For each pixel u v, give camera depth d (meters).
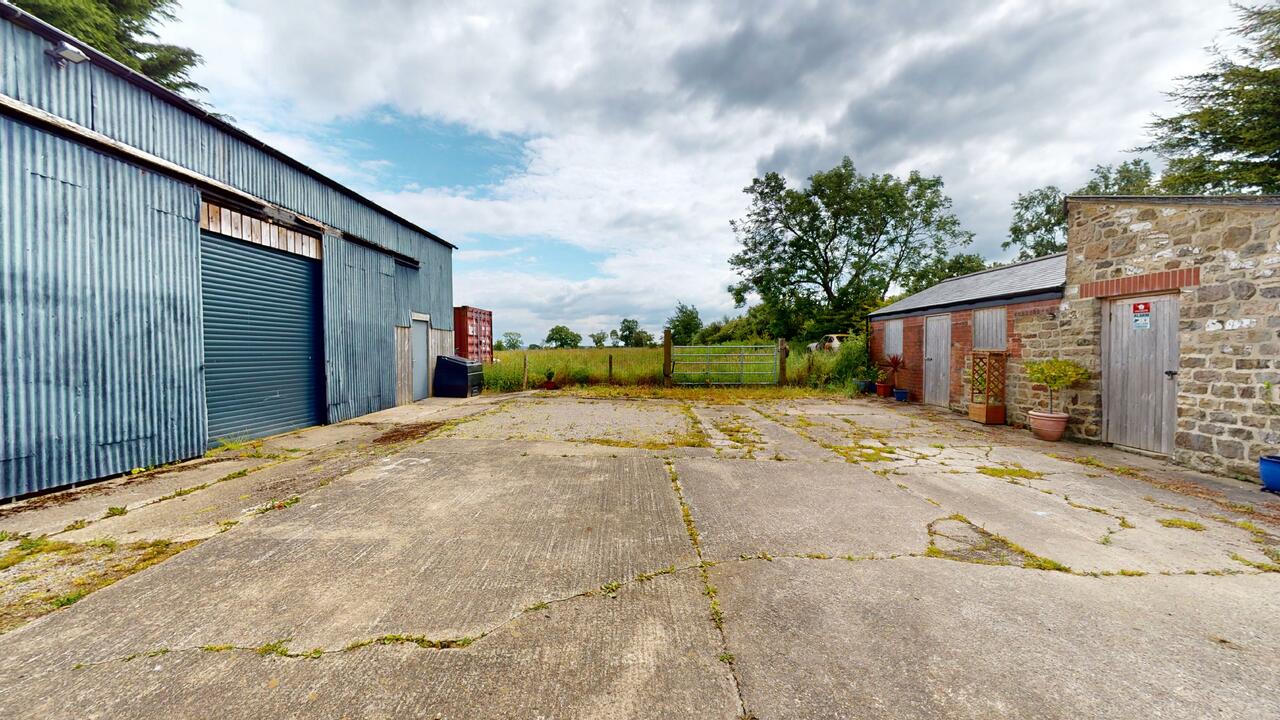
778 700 1.71
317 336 7.62
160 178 4.98
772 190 23.28
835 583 2.58
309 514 3.55
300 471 4.76
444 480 4.46
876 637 2.10
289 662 1.88
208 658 1.90
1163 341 5.51
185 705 1.65
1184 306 5.14
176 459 5.11
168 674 1.80
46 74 4.05
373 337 9.05
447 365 11.80
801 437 6.66
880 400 11.22
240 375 6.17
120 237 4.59
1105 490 4.28
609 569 2.72
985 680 1.82
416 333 10.93
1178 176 13.60
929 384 10.28
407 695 1.71
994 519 3.56
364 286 8.75
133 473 4.65
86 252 4.31
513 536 3.17
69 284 4.18
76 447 4.21
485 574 2.64
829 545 3.08
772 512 3.68
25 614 2.21
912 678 1.83
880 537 3.22
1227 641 2.08
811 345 19.44
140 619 2.17
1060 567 2.79
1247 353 4.61
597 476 4.63
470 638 2.05
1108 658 1.96
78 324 4.25
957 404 9.27
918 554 2.96
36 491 3.94
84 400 4.28
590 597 2.41
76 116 4.27
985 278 10.33
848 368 13.69
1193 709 1.67
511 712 1.64
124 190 4.64
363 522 3.40
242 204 6.07
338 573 2.63
